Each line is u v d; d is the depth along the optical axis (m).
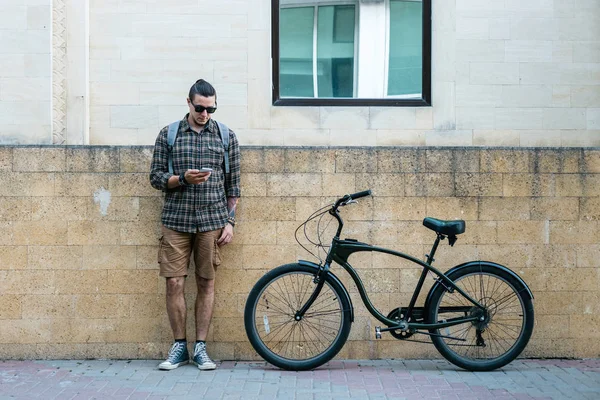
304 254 6.12
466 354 5.86
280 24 6.45
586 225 6.17
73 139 6.18
